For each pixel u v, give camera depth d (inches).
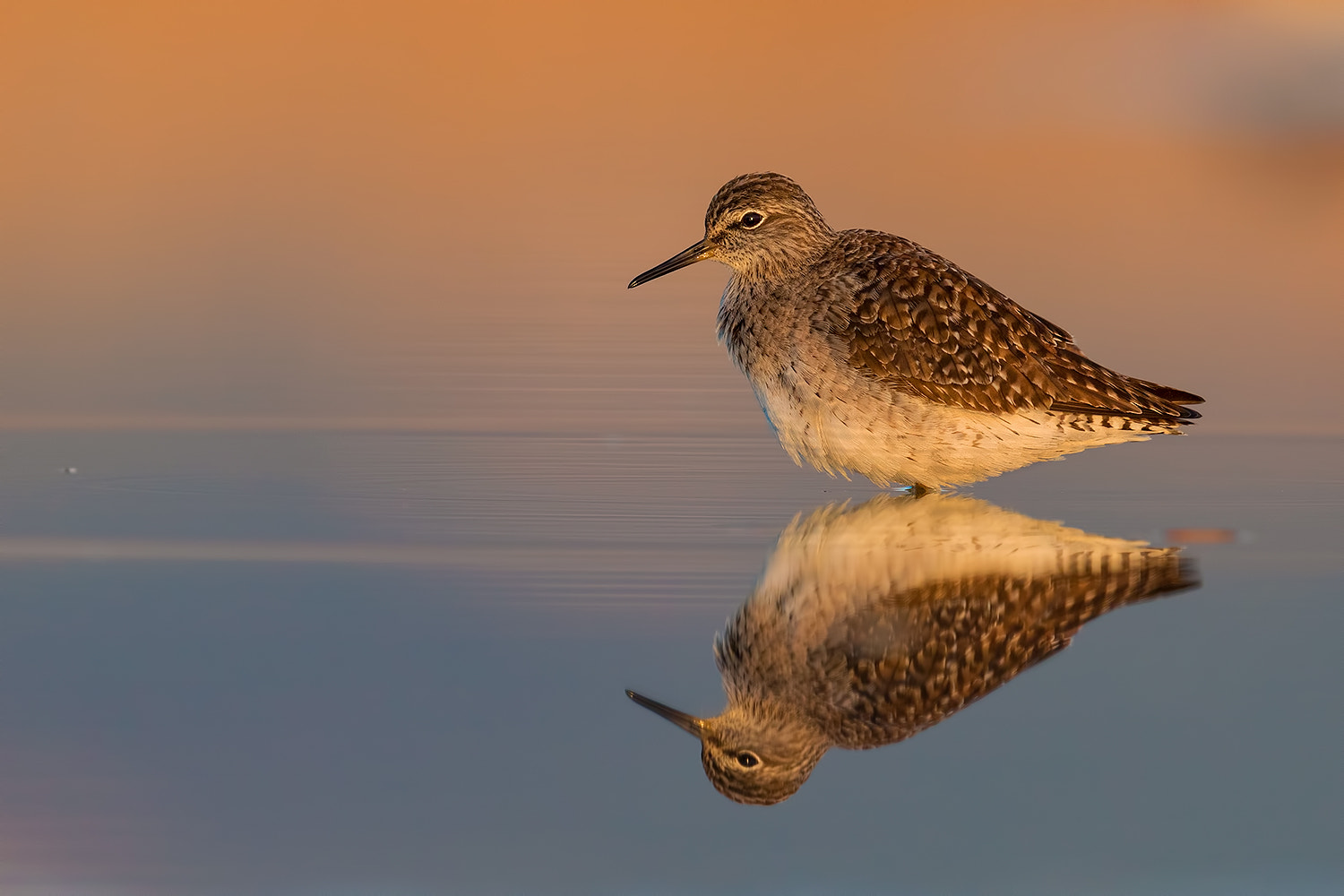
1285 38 1401.3
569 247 895.7
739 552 408.5
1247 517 443.2
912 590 376.8
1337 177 1132.5
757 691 320.2
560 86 1433.3
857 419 453.1
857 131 1280.8
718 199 492.1
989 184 1076.5
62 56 1416.1
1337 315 721.6
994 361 447.8
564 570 391.9
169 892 246.7
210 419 545.3
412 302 757.9
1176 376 608.1
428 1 1706.4
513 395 584.1
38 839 260.2
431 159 1154.0
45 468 483.5
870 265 467.2
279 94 1358.3
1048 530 430.6
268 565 392.8
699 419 557.3
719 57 1578.5
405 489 466.6
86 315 711.7
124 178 1065.5
